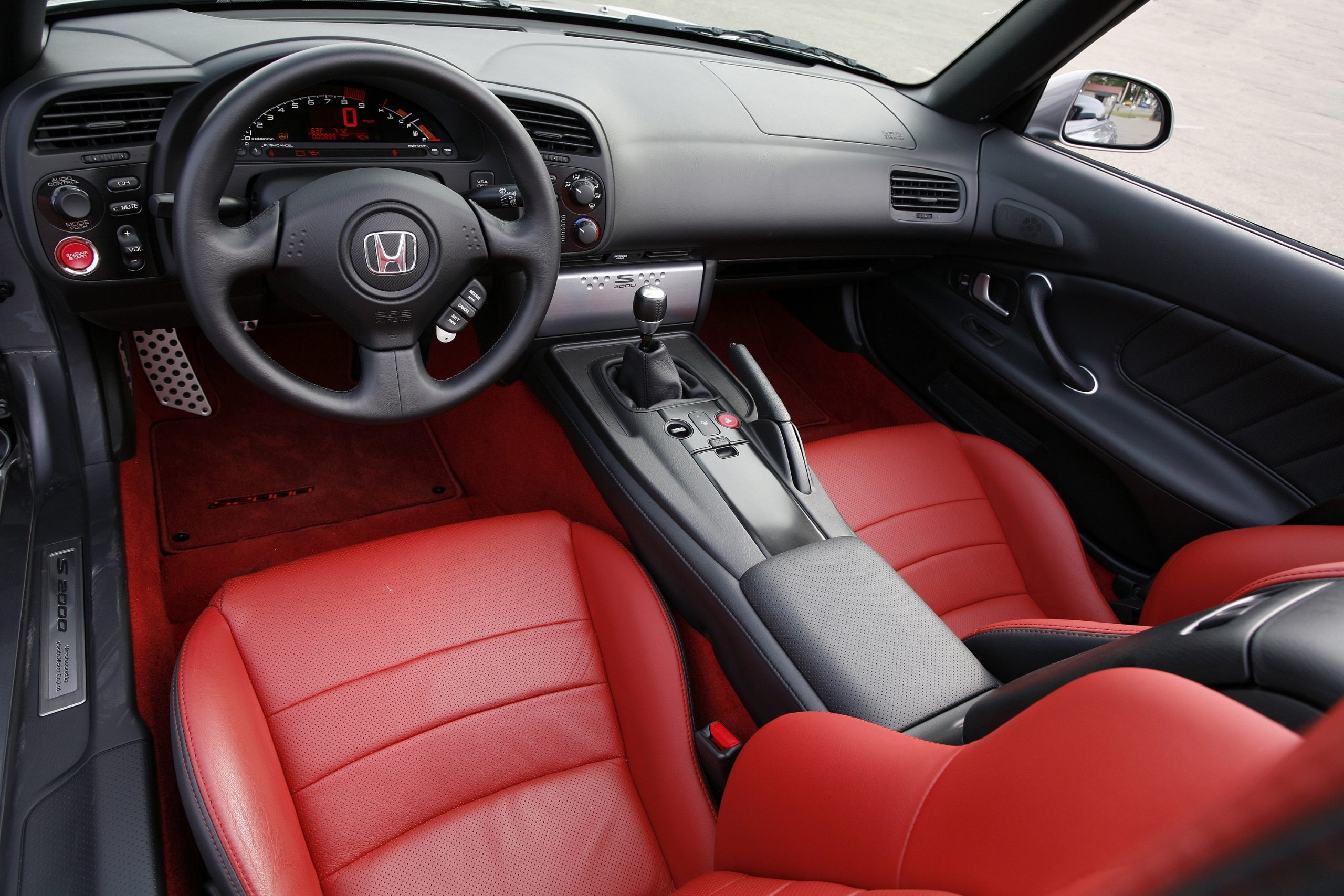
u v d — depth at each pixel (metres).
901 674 0.92
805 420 2.10
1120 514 1.59
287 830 0.81
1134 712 0.43
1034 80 1.60
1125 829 0.39
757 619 1.01
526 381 1.46
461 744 0.97
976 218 1.72
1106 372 1.59
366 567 1.08
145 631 1.11
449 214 1.04
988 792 0.48
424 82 0.97
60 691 0.95
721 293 2.26
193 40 1.11
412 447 1.79
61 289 1.08
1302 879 0.13
